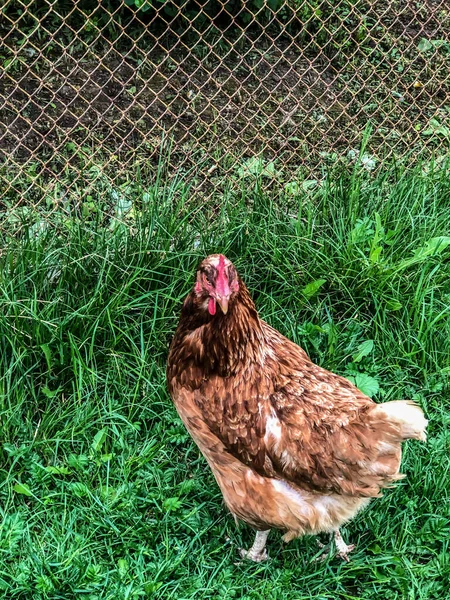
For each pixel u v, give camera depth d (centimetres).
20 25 183
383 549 103
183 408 99
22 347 117
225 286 88
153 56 187
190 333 96
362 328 129
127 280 125
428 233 139
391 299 129
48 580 95
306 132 176
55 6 183
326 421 91
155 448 113
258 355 95
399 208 144
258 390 94
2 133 164
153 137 168
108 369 119
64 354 118
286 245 134
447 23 208
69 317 118
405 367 126
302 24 188
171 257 129
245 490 97
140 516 104
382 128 179
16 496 107
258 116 178
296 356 101
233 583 99
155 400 119
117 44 186
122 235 131
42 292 123
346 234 137
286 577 99
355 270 132
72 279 125
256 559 103
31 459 109
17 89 173
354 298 131
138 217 134
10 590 95
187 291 127
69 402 117
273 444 93
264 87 185
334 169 154
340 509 95
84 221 133
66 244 128
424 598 98
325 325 127
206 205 145
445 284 134
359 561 102
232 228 134
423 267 134
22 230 133
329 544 103
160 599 96
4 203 141
